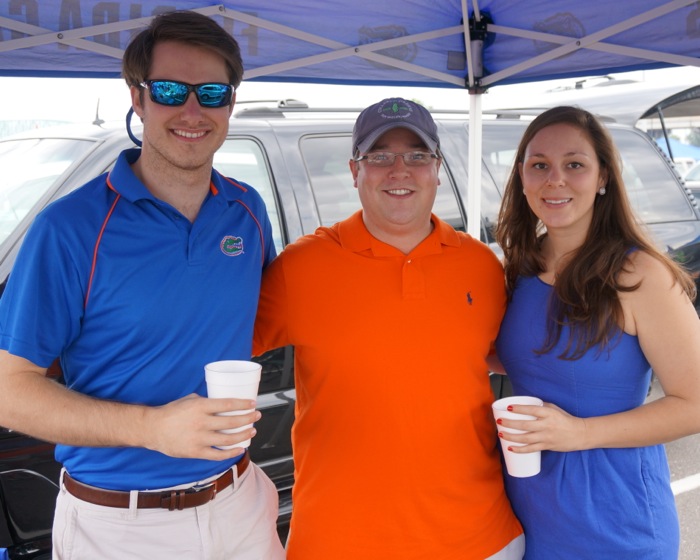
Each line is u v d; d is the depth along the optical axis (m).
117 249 1.59
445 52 3.00
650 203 4.41
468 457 1.84
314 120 3.42
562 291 1.76
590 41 2.68
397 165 1.87
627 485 1.74
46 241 1.54
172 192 1.69
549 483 1.79
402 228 1.89
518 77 3.08
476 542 1.82
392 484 1.78
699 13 2.48
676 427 1.68
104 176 1.69
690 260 4.35
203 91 1.64
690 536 3.32
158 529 1.65
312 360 1.86
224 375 1.44
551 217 1.81
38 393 1.50
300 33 2.62
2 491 2.29
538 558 1.84
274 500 1.95
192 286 1.66
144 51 1.63
